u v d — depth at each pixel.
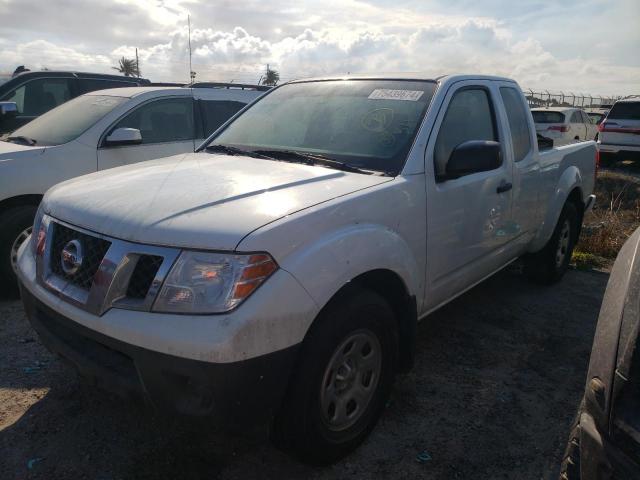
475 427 3.01
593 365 1.74
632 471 1.52
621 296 1.74
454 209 3.30
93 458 2.66
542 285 5.36
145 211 2.38
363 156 3.17
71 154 4.96
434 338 4.12
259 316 2.12
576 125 17.12
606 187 11.71
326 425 2.49
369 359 2.70
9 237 4.49
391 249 2.72
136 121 5.54
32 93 7.92
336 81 3.90
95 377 2.36
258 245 2.17
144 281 2.23
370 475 2.61
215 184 2.71
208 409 2.14
